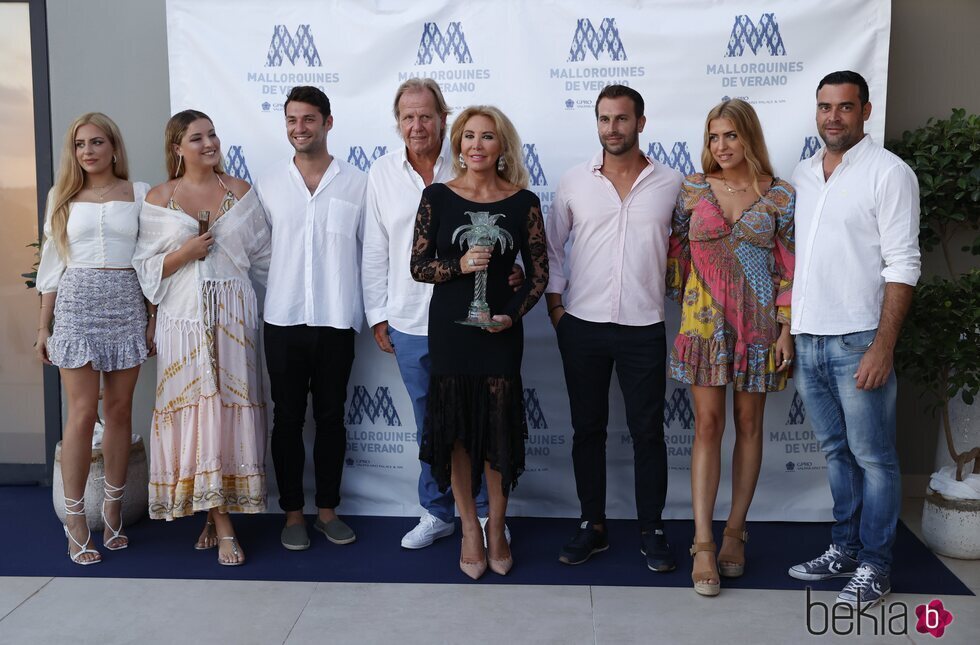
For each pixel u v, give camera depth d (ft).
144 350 11.16
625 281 10.45
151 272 10.77
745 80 11.84
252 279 12.03
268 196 11.25
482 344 9.96
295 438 11.48
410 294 11.10
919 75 12.57
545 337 12.41
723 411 10.39
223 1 12.28
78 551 11.01
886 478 9.72
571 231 11.03
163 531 12.11
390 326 11.31
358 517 12.69
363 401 12.69
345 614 9.57
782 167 11.89
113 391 11.24
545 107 12.11
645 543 10.77
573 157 12.16
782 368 10.03
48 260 11.08
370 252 11.38
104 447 11.35
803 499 12.34
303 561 11.03
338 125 12.41
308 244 11.14
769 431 12.26
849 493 10.24
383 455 12.72
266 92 12.35
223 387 10.90
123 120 13.20
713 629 9.20
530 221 10.16
